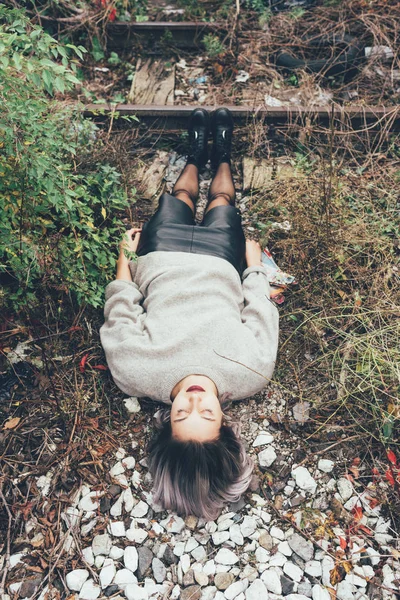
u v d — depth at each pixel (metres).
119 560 2.20
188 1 4.39
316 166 3.44
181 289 2.52
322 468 2.43
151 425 2.54
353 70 3.93
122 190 3.19
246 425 2.56
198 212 3.30
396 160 3.50
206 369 2.36
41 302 2.78
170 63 4.04
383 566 2.19
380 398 2.58
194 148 3.36
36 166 2.15
